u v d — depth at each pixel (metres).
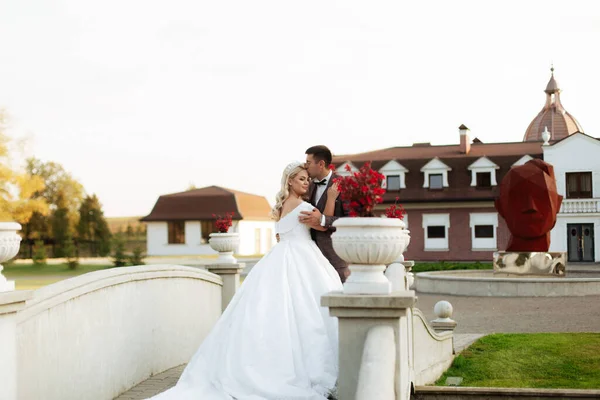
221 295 9.73
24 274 36.97
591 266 34.22
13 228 4.13
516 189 21.23
